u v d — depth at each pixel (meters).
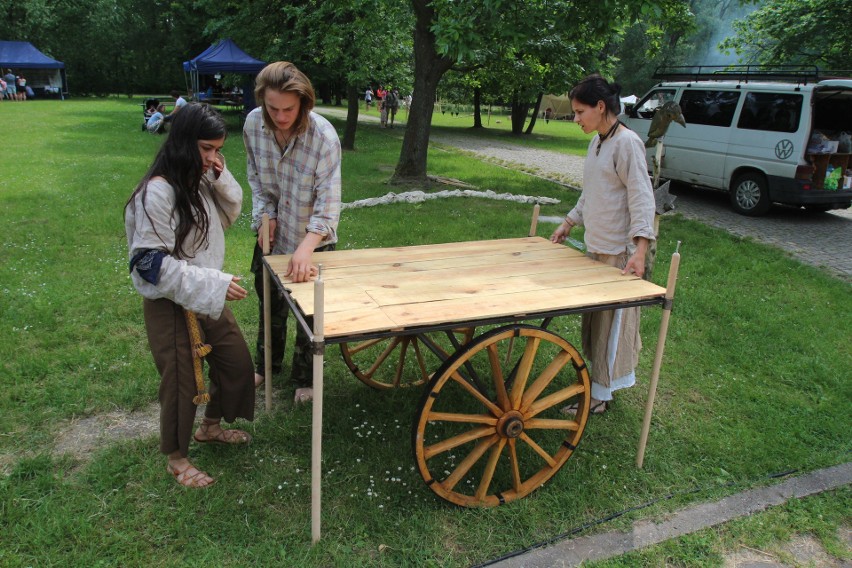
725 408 3.45
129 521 2.33
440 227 6.82
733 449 3.05
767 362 3.99
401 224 6.88
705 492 2.73
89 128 16.55
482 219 7.39
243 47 18.47
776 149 8.06
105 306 4.29
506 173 11.78
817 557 2.40
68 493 2.48
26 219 6.47
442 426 3.11
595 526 2.48
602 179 2.90
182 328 2.35
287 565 2.18
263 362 3.41
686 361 4.00
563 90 10.02
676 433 3.18
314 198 2.84
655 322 4.57
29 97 31.31
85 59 36.06
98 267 5.07
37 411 3.04
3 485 2.48
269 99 2.43
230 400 2.64
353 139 14.66
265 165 2.89
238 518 2.38
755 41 13.77
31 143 12.80
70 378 3.34
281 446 2.86
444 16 7.49
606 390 3.05
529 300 2.38
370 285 2.48
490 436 2.52
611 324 2.95
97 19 34.75
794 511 2.64
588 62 11.00
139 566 2.14
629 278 2.73
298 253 2.53
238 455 2.77
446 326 2.15
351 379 3.58
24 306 4.18
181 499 2.45
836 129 8.35
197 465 2.69
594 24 7.17
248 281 4.94
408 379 3.65
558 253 3.13
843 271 6.18
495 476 2.76
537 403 2.57
